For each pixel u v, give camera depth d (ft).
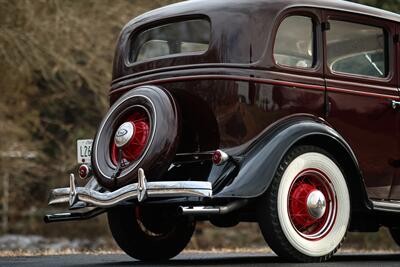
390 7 79.30
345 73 30.63
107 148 29.45
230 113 28.32
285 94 28.91
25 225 96.58
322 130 28.53
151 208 31.81
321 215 28.40
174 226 32.81
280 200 27.50
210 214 27.30
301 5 29.91
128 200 29.04
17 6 77.71
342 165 29.58
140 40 32.63
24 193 94.43
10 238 88.33
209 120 28.84
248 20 28.91
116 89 32.27
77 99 87.86
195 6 30.25
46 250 48.29
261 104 28.48
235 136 28.27
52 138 85.81
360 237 82.58
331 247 28.53
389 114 31.48
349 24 31.24
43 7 78.54
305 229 28.48
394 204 30.60
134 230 31.96
